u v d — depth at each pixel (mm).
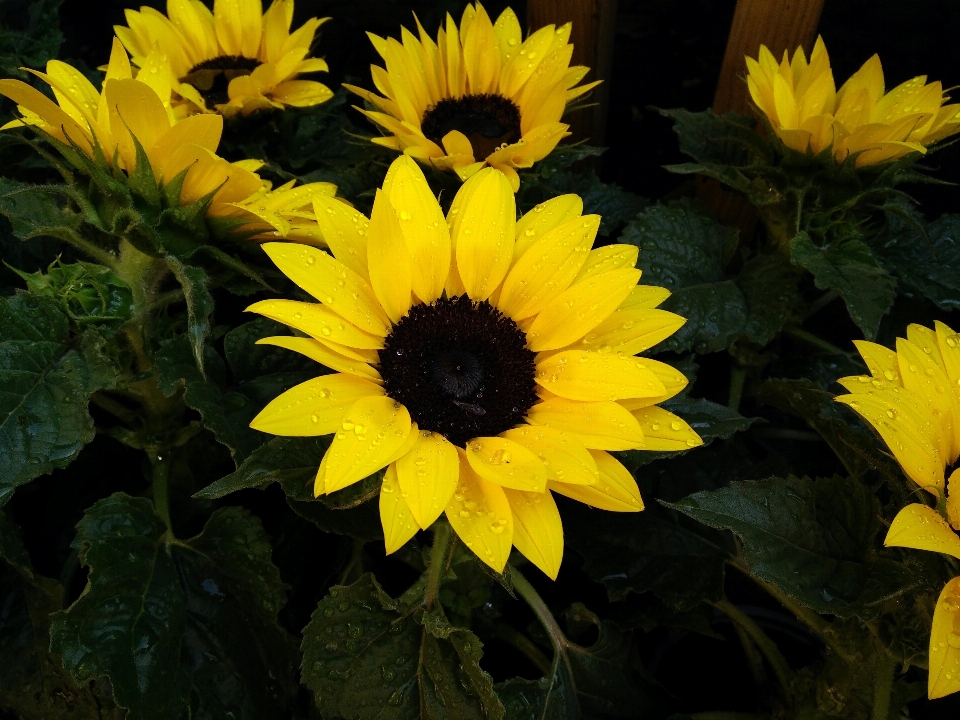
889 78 641
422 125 435
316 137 516
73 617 317
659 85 682
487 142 430
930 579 293
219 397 343
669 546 397
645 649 465
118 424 424
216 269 331
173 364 333
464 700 320
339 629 328
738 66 486
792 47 469
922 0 622
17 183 327
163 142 293
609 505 287
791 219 405
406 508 268
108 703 359
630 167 655
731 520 316
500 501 276
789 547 316
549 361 312
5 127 302
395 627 333
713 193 509
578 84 529
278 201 334
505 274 323
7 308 308
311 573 417
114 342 335
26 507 429
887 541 261
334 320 293
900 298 488
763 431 455
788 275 419
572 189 497
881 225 480
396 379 303
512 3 647
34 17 480
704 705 448
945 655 260
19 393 301
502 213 319
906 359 299
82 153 299
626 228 437
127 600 330
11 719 372
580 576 438
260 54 491
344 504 300
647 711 388
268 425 269
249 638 348
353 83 567
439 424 299
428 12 631
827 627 346
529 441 293
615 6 522
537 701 363
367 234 305
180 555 351
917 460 278
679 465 419
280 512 416
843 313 554
